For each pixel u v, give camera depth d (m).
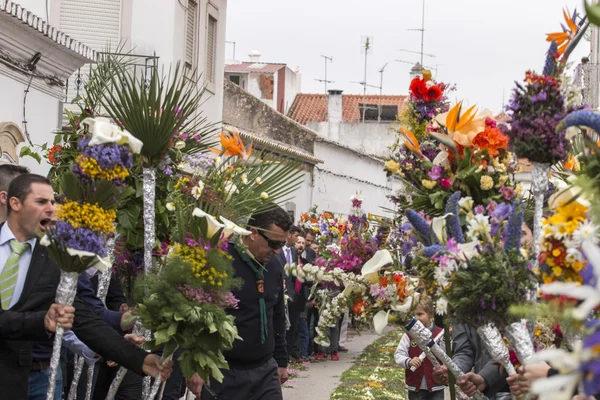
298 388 14.55
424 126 6.01
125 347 5.63
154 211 6.48
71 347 6.46
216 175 6.78
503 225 4.38
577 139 5.20
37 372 6.40
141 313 5.39
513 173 5.57
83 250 5.02
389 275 5.20
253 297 7.04
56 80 13.77
